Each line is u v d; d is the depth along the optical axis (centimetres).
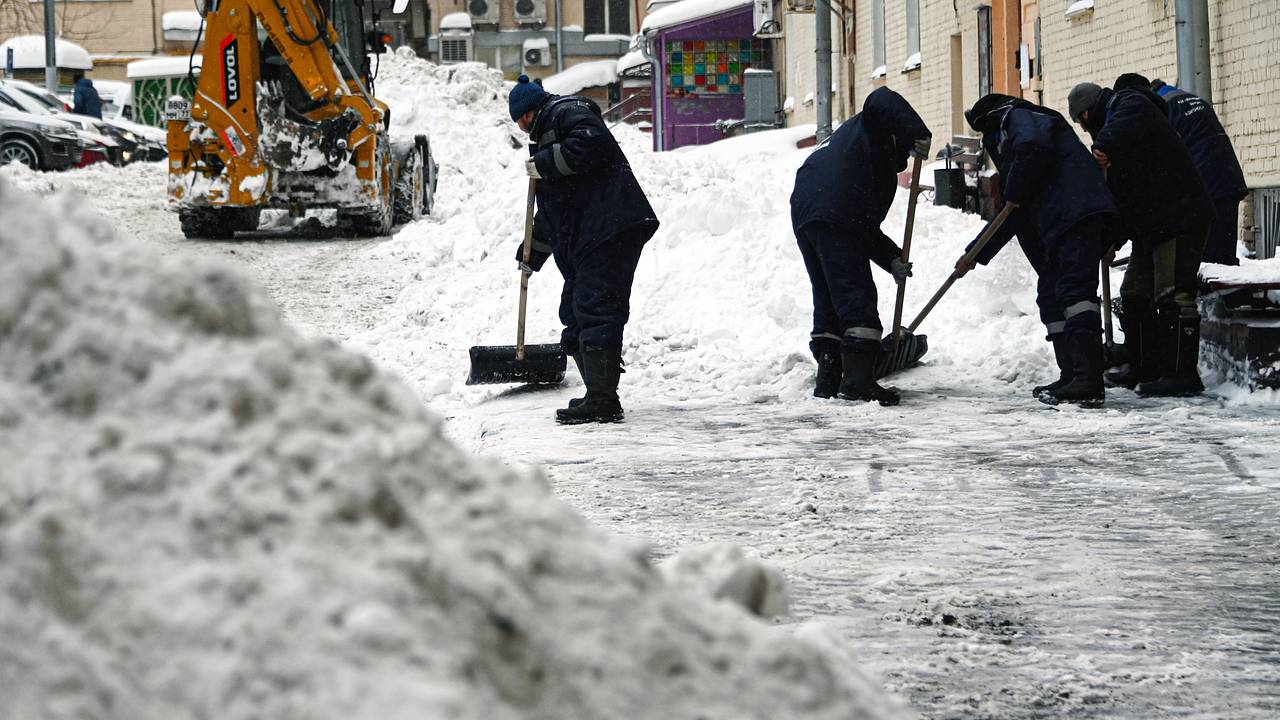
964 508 891
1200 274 1468
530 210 1468
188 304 250
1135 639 602
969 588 691
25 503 226
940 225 2117
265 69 3023
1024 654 581
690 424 1288
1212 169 1641
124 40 8888
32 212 255
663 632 242
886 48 4325
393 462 241
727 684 243
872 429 1224
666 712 231
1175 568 728
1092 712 509
